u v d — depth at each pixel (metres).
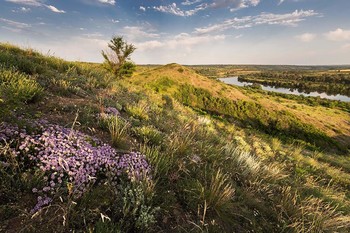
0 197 2.21
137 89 13.43
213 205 3.34
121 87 10.28
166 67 70.50
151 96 13.39
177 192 3.44
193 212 3.18
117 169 3.11
